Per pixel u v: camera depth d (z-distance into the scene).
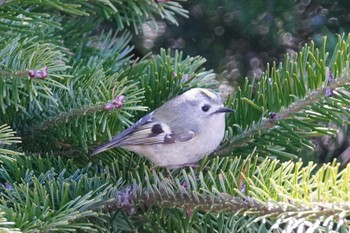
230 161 2.25
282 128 2.29
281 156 2.30
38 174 2.25
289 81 2.29
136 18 2.36
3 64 2.23
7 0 2.27
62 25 2.36
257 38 2.45
